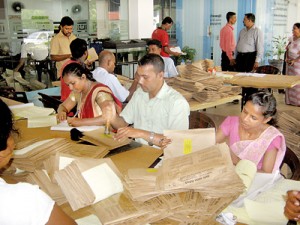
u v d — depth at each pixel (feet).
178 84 12.89
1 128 2.89
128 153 5.85
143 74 7.09
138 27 23.94
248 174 4.66
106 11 23.03
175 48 20.93
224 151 4.30
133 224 3.55
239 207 4.17
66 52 16.37
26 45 18.60
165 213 3.65
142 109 7.61
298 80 14.02
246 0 27.48
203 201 3.80
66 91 10.85
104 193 4.05
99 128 7.05
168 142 5.10
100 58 11.68
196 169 3.99
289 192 4.08
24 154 5.32
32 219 2.74
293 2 28.40
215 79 12.60
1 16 18.29
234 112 18.83
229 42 21.52
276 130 5.93
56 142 5.92
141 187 3.98
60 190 4.32
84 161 4.45
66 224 2.90
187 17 27.14
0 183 2.89
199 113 8.20
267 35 28.48
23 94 13.14
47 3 20.15
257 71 16.87
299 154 7.41
